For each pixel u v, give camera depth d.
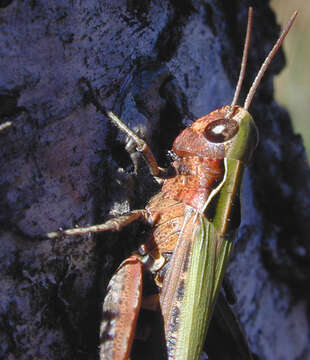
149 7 0.06
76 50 0.06
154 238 0.06
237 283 0.07
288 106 0.12
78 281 0.06
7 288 0.06
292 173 0.08
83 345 0.06
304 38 0.11
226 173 0.06
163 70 0.07
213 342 0.06
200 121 0.06
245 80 0.08
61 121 0.06
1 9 0.06
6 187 0.06
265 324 0.08
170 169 0.06
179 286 0.06
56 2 0.06
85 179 0.06
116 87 0.06
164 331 0.06
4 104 0.06
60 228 0.06
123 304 0.06
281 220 0.08
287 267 0.08
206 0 0.07
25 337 0.06
